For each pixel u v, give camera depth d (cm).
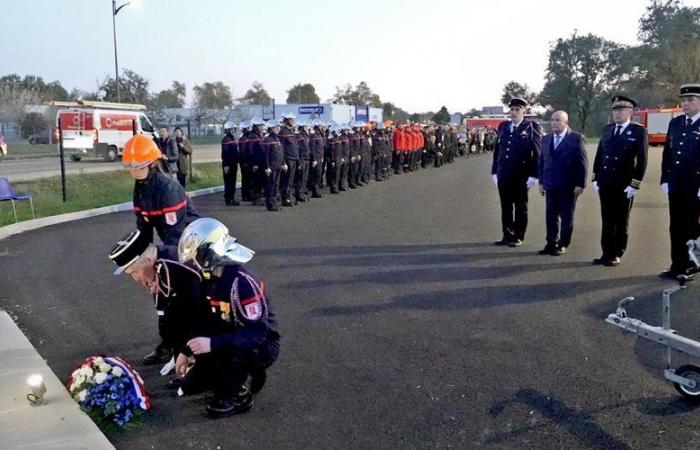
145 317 577
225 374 379
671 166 680
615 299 618
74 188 1702
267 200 1296
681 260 682
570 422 372
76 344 507
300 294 644
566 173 805
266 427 370
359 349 490
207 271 362
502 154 884
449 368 452
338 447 346
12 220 1127
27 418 367
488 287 667
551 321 554
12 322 547
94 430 354
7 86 4500
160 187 469
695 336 506
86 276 729
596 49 6812
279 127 1365
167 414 388
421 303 610
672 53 6259
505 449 343
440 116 7744
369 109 5078
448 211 1287
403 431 363
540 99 7381
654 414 381
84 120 2719
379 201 1464
